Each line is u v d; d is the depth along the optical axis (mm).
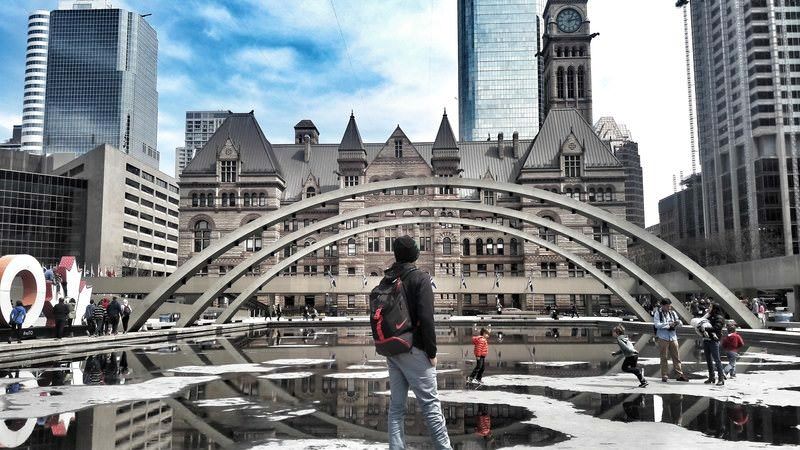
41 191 111875
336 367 19156
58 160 132250
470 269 87688
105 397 13000
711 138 146250
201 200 87562
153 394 13406
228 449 8430
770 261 40875
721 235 109812
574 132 90062
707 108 149500
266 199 87438
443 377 16562
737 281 45656
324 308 77750
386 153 87875
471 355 23453
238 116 93000
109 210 115000
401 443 6102
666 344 15578
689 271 31719
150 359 21875
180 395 13289
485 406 11898
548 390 14078
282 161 96625
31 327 27516
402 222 46781
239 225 86812
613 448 8461
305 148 97000
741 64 133500
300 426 10031
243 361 21141
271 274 44688
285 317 68000
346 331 43094
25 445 8617
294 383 15297
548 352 24828
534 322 52719
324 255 87812
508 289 68625
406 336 5949
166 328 37438
